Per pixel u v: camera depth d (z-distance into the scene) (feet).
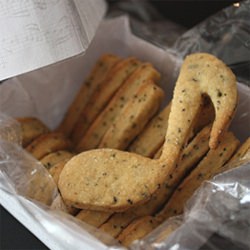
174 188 0.76
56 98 0.98
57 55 0.74
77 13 0.77
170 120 0.73
